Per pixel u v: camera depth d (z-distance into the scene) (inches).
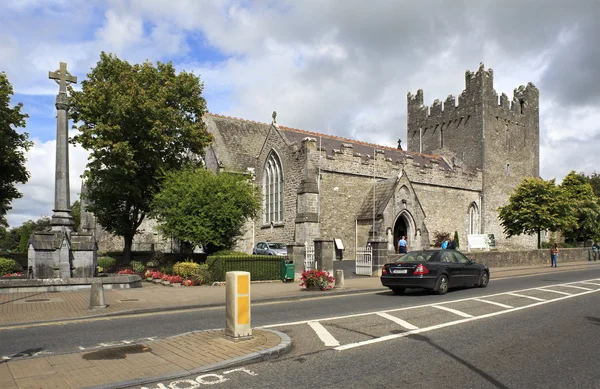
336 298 616.4
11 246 3225.9
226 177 1033.5
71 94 1088.2
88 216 1934.1
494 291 657.6
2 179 1191.6
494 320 420.5
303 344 327.0
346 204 1349.7
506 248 1851.6
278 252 1195.3
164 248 1716.3
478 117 1862.7
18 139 1173.7
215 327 405.4
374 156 1425.9
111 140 1034.7
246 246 1472.7
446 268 642.8
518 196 1615.4
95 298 505.4
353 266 1142.3
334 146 1502.2
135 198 1134.4
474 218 1765.5
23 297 605.6
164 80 1167.0
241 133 1653.5
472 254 1127.6
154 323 429.7
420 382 243.8
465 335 357.4
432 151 2043.6
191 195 966.4
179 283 780.6
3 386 232.2
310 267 915.4
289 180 1349.7
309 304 551.2
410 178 1524.4
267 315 460.4
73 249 737.6
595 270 1132.5
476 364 277.7
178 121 1136.8
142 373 254.4
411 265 629.6
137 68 1142.3
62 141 749.9
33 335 376.5
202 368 262.2
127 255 1172.5
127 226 1163.3
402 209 1337.4
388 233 1294.3
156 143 1093.8
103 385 233.8
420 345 324.2
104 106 1048.2
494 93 1904.5
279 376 252.8
